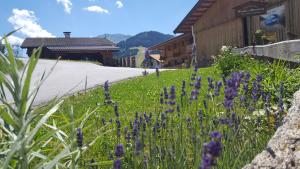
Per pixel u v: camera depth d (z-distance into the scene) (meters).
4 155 2.42
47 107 2.42
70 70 31.97
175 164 3.69
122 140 5.04
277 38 23.66
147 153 4.06
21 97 2.22
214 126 4.09
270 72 8.41
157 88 13.20
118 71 28.16
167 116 4.36
